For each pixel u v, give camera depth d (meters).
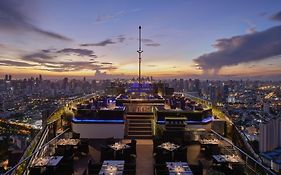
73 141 11.54
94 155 11.36
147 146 12.55
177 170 8.27
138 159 10.86
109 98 19.69
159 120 13.79
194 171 8.55
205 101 17.98
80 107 14.97
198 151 11.80
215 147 11.32
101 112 13.98
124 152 10.00
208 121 14.22
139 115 15.30
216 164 9.57
